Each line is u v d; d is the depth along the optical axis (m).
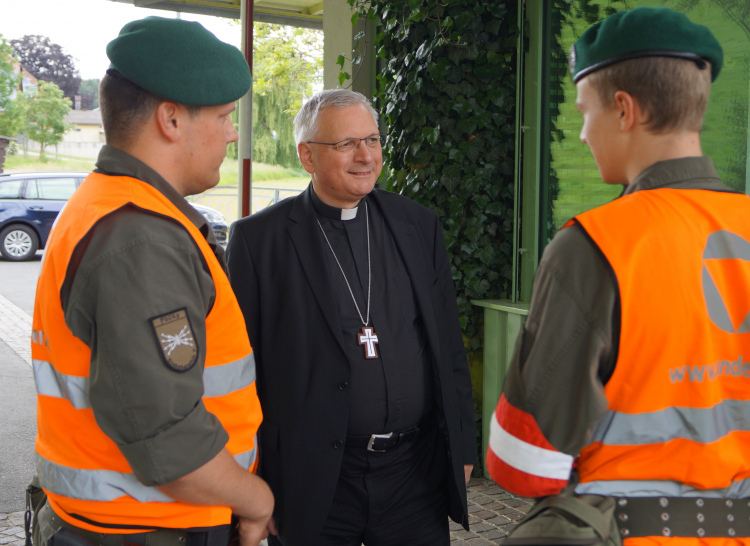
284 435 1.80
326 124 1.85
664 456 0.98
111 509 1.17
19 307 8.96
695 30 0.97
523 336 1.02
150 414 1.07
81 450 1.17
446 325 2.04
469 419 2.02
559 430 0.97
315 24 7.45
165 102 1.24
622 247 0.95
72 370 1.15
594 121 1.06
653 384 0.95
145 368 1.07
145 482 1.10
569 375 0.96
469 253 3.65
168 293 1.10
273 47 17.20
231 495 1.20
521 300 3.65
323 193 1.92
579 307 0.96
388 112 3.85
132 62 1.20
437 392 1.90
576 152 3.30
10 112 34.88
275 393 1.83
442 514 1.96
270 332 1.86
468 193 3.63
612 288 0.94
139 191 1.19
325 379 1.79
